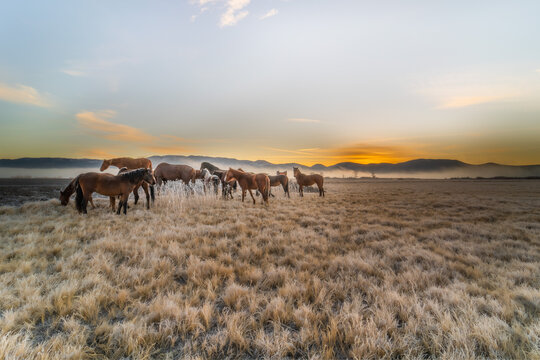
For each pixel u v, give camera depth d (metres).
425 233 6.84
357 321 2.62
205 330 2.65
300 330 2.61
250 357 2.29
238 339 2.40
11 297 2.98
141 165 14.42
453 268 4.27
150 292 3.33
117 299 3.12
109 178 8.62
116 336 2.44
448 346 2.19
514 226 7.78
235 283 3.67
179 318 2.74
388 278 3.80
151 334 2.45
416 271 4.03
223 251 5.31
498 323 2.55
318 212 10.33
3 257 4.36
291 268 4.43
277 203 13.43
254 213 9.94
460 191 26.30
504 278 3.75
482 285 3.65
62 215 8.50
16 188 19.45
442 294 3.23
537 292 3.20
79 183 8.59
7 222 7.20
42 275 3.70
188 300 3.16
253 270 4.07
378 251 5.43
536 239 6.18
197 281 3.67
